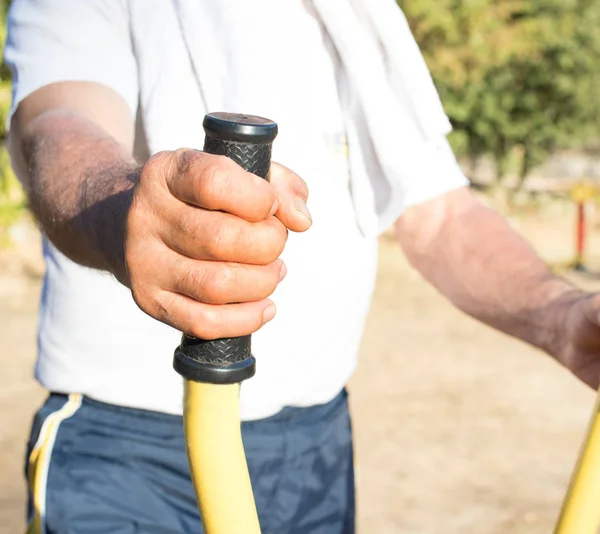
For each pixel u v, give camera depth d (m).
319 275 1.57
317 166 1.54
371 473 4.86
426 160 1.62
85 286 1.48
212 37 1.44
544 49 16.95
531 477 4.90
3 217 9.35
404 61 1.55
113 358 1.49
